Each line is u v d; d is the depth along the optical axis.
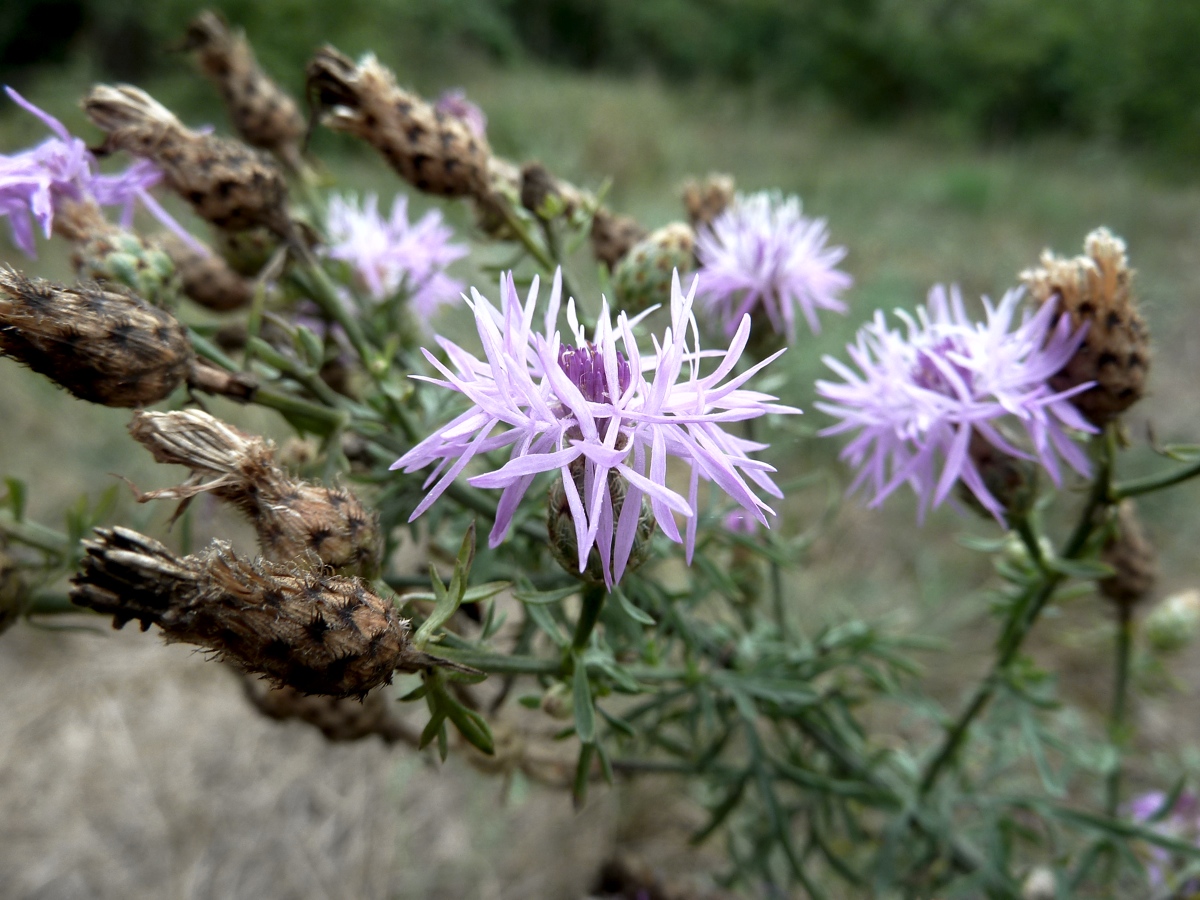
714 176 0.09
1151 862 0.11
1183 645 0.10
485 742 0.05
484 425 0.05
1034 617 0.08
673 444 0.05
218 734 0.16
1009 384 0.06
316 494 0.06
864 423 0.07
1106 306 0.06
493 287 0.08
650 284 0.08
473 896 0.14
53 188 0.07
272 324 0.08
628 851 0.13
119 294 0.06
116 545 0.05
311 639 0.05
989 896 0.10
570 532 0.05
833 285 0.09
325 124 0.08
